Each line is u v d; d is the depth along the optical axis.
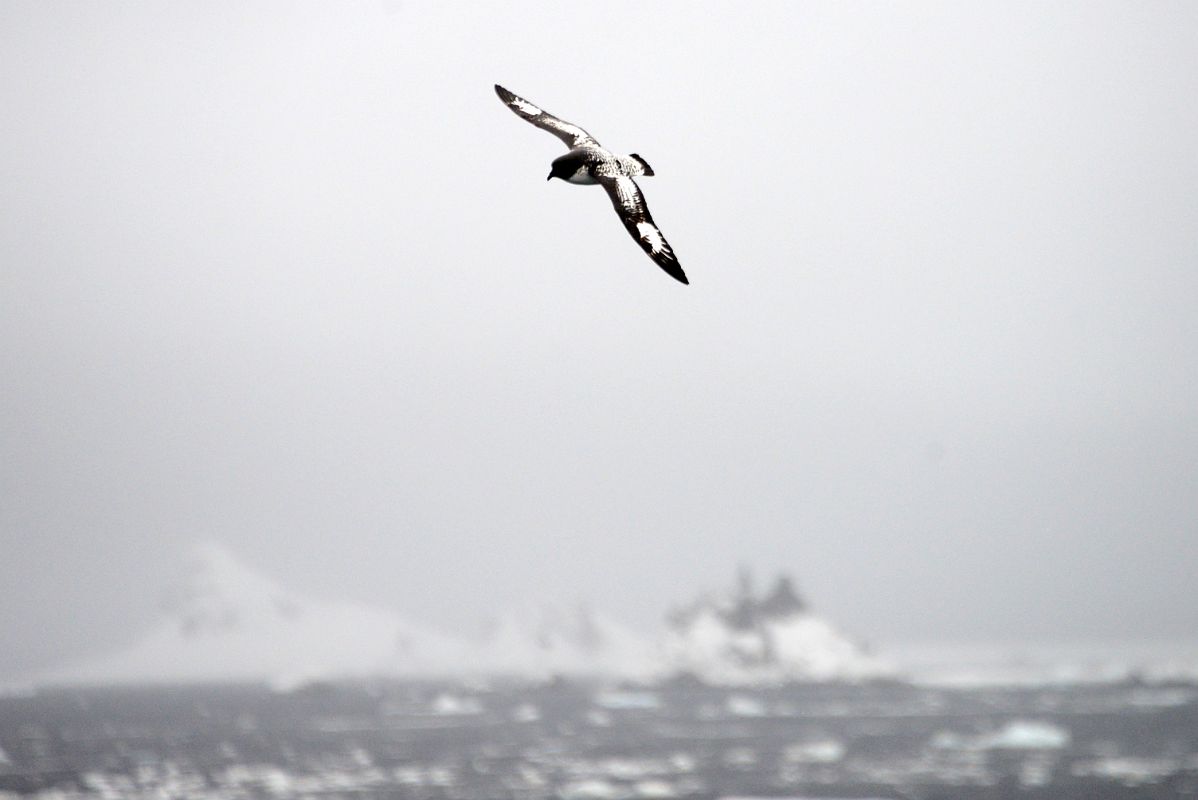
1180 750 167.00
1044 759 159.88
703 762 167.00
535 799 129.12
